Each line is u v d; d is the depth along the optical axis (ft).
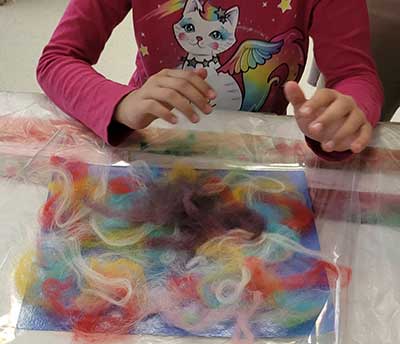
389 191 2.00
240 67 2.87
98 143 2.12
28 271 1.58
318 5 2.71
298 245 1.73
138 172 1.97
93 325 1.46
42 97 2.35
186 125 2.22
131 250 1.66
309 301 1.56
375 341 1.49
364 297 1.60
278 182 1.98
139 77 3.05
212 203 1.85
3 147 2.05
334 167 2.08
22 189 1.87
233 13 2.73
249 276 1.59
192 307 1.51
